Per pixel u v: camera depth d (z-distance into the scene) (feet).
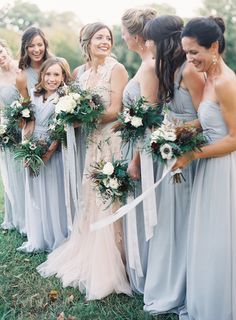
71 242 14.44
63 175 15.51
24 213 17.44
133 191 11.87
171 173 10.40
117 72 12.90
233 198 9.91
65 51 44.24
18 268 14.43
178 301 11.38
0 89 17.37
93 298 12.32
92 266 12.87
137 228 12.41
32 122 15.47
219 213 9.94
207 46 9.22
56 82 14.97
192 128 9.96
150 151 10.03
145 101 11.07
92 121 12.76
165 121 10.55
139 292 12.56
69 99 12.56
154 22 10.55
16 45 45.34
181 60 10.52
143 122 11.03
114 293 12.60
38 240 15.89
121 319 11.29
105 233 12.84
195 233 10.28
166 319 11.21
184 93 10.77
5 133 16.12
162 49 10.49
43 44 16.03
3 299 12.57
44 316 11.64
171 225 11.28
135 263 12.16
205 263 10.21
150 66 11.37
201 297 10.42
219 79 9.40
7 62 17.34
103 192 11.87
